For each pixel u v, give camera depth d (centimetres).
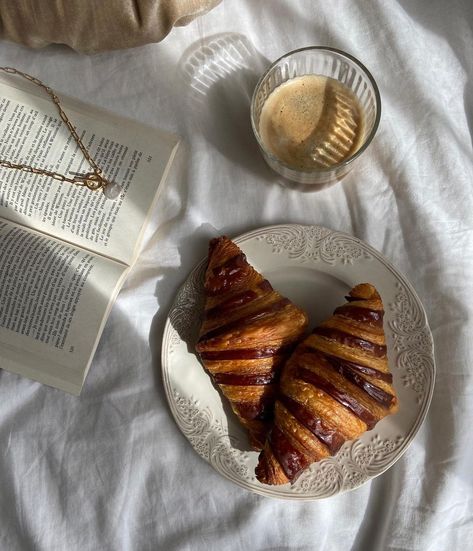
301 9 46
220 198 46
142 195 45
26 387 44
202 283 43
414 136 45
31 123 46
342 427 37
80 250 45
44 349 44
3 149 46
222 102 46
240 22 46
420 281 45
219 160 46
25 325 44
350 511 43
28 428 44
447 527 42
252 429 40
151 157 45
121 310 45
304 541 43
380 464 40
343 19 46
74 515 43
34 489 44
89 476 44
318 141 44
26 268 44
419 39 46
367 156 46
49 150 46
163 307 45
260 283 40
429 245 44
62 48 47
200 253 45
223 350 39
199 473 43
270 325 38
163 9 42
